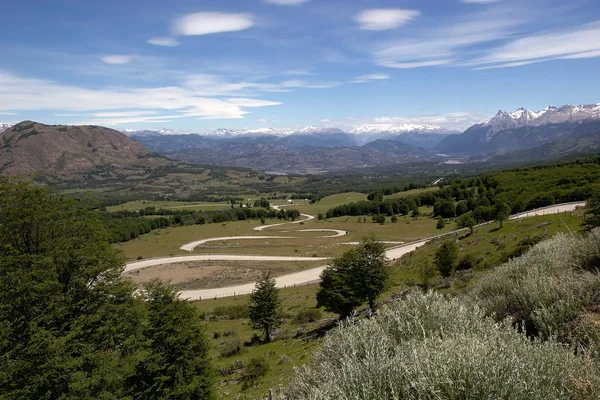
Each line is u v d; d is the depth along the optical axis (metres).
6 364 14.21
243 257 90.06
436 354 4.27
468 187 138.88
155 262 88.81
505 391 3.62
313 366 6.20
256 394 16.67
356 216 167.25
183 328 18.94
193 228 150.62
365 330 6.11
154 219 160.50
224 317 47.53
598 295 5.97
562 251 9.64
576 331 5.32
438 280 31.23
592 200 17.58
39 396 14.73
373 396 4.14
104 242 20.25
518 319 6.85
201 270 79.25
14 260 16.89
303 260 83.62
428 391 3.96
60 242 18.88
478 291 9.16
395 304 7.29
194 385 17.78
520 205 70.62
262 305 35.41
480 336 5.05
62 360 15.02
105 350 17.28
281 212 182.25
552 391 3.65
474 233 53.53
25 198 18.95
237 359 28.66
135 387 18.06
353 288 32.19
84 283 18.42
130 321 18.31
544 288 6.64
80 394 15.11
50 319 16.28
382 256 33.53
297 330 35.22
